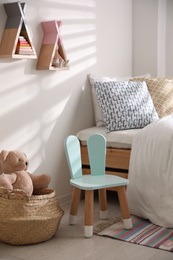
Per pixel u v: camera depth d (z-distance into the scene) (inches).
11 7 102.0
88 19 136.5
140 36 162.7
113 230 102.5
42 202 94.0
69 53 128.2
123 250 90.4
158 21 157.8
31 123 114.4
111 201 130.4
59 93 124.7
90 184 98.7
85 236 98.2
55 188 126.1
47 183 103.5
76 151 107.0
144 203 110.8
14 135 109.0
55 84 122.7
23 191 91.6
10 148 108.0
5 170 98.2
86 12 135.3
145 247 91.8
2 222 90.6
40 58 114.8
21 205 90.8
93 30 139.5
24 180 97.4
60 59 117.6
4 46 102.0
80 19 132.4
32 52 106.2
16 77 108.3
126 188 119.9
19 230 91.0
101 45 144.5
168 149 106.6
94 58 141.1
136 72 165.9
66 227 106.3
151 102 132.6
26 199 91.0
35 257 87.2
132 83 133.4
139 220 110.5
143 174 111.1
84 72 136.3
